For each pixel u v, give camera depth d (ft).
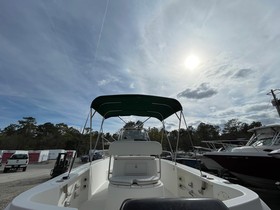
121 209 3.32
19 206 3.73
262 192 20.17
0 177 38.34
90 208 8.33
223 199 5.91
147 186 7.52
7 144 154.61
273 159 15.89
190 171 8.83
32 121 208.13
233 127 174.60
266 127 22.58
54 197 5.49
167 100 10.18
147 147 9.23
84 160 36.63
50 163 91.35
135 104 11.14
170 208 3.30
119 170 9.33
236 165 19.44
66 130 210.79
